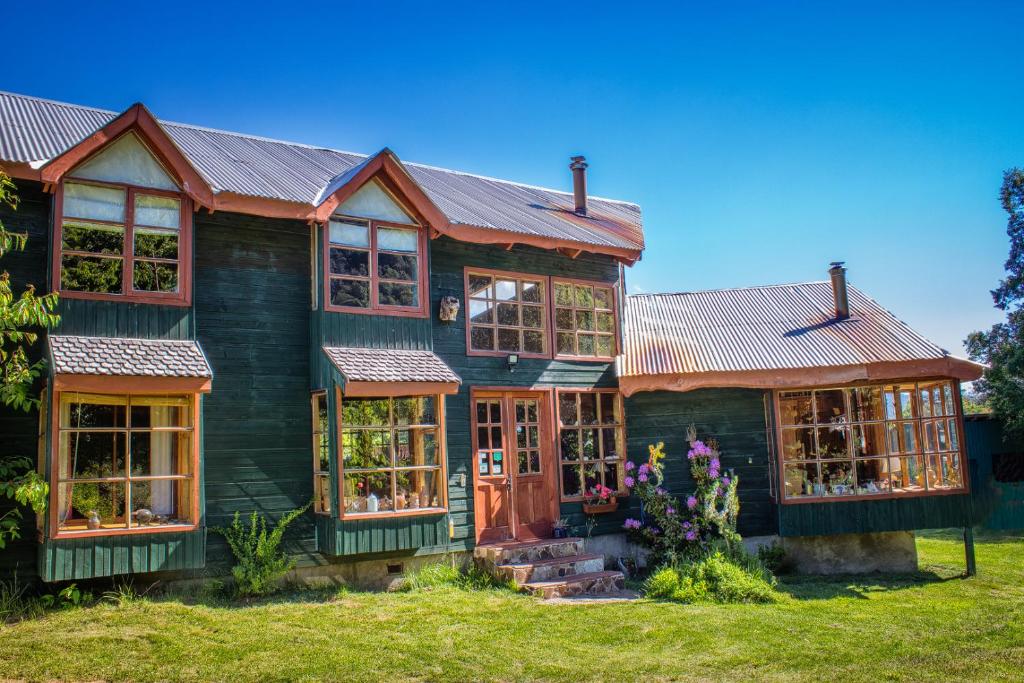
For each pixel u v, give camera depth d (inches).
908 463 550.6
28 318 346.0
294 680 296.8
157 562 375.9
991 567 577.0
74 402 371.9
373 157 462.6
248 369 435.2
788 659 339.3
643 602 435.2
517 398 538.9
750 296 684.1
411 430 462.6
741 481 566.9
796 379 543.2
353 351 447.2
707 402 577.3
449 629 367.2
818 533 534.9
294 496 439.8
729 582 454.9
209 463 416.8
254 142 564.7
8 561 366.3
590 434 563.8
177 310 403.5
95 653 309.7
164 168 409.1
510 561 479.8
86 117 490.0
